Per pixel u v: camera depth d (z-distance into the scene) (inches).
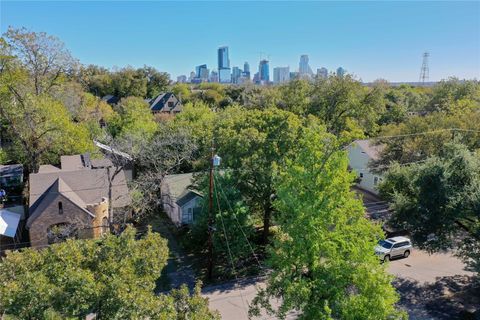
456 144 994.1
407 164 1309.1
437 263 1071.6
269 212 1132.5
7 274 386.0
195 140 1357.0
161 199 1444.4
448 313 822.5
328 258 593.9
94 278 394.9
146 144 1348.4
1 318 348.8
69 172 1249.4
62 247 412.5
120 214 1186.6
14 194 1507.1
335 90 2113.7
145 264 428.5
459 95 2513.5
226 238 944.9
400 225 959.6
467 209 841.5
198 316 405.1
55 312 342.6
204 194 1011.3
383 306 516.4
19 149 1657.2
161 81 4239.7
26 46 1628.9
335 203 584.1
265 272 1008.9
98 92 3905.0
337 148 611.5
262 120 1106.7
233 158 1034.1
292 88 2306.8
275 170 976.3
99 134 1957.4
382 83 2726.4
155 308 379.6
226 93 3944.4
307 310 564.4
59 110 1608.0
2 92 1476.4
